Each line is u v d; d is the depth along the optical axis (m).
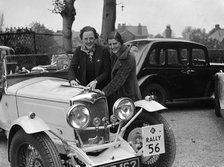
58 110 3.88
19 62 5.52
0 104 5.14
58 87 4.30
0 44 14.51
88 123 3.53
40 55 5.89
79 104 3.45
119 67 4.06
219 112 6.97
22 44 14.55
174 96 8.03
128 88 4.21
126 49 4.09
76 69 4.44
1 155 5.19
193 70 8.19
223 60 12.95
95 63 4.32
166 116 7.57
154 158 4.14
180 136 5.96
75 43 15.34
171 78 7.91
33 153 3.63
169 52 7.90
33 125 3.46
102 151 3.72
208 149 5.27
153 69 7.70
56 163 3.35
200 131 6.30
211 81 8.46
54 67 5.98
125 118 3.79
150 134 3.80
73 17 13.09
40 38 16.41
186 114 7.76
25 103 4.43
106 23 9.09
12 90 4.70
